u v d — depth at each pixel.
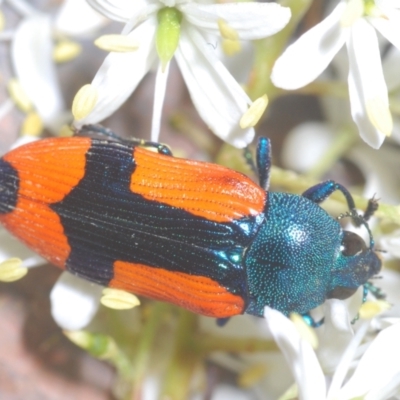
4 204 0.05
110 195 0.05
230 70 0.06
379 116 0.05
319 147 0.06
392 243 0.05
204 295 0.05
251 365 0.06
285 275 0.05
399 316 0.06
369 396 0.05
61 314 0.05
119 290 0.05
